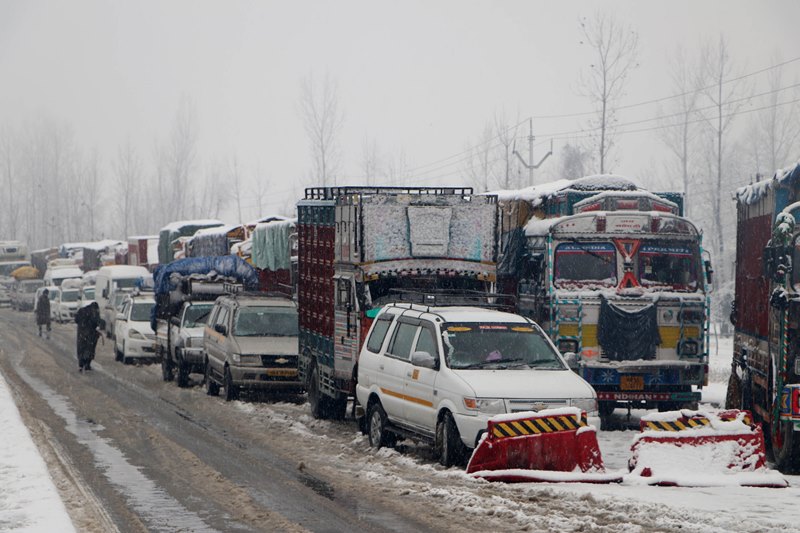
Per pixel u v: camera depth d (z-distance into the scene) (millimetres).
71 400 81750
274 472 49500
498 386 49031
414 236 65188
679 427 46906
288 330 83188
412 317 56344
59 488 45375
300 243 78625
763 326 55938
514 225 74938
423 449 57375
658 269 66812
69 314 195750
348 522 38281
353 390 64688
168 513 40219
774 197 54594
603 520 37188
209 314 92562
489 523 37406
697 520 36531
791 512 37938
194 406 78438
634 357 65625
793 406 49812
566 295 65562
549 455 46375
